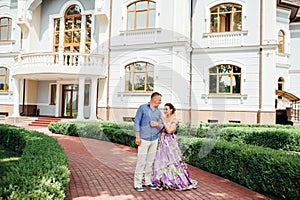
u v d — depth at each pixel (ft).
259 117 43.93
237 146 17.65
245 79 45.27
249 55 45.34
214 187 15.70
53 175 10.95
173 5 45.70
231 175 17.01
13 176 10.13
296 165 13.17
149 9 47.42
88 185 15.46
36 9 58.08
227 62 46.11
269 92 43.88
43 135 24.12
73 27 57.88
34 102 59.82
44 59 48.03
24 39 56.75
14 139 24.85
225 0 46.70
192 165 21.40
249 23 45.55
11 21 60.29
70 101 57.88
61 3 58.29
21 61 50.19
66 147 29.22
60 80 57.88
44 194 9.18
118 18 48.98
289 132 27.63
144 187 15.23
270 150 16.34
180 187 14.88
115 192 14.32
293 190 13.12
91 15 55.98
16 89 53.16
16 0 59.41
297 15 59.26
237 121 45.11
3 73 59.98
